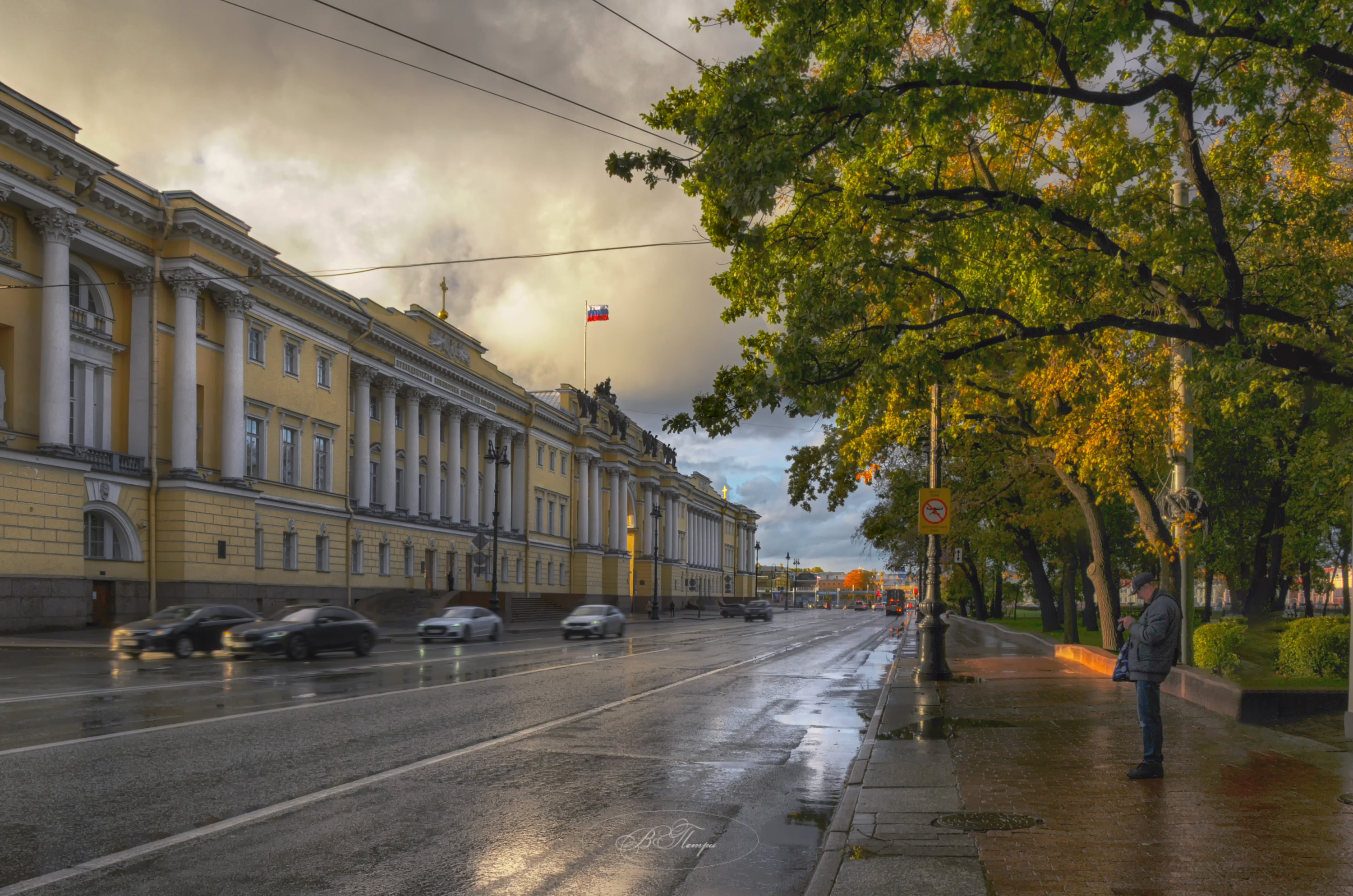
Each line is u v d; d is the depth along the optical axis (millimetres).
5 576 33781
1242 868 6000
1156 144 13898
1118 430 17672
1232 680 15188
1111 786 8758
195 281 41750
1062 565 43812
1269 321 14594
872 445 24609
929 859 6359
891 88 11609
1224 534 26812
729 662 27688
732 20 13352
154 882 6184
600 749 11773
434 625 38750
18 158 34812
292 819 7898
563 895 6066
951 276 15266
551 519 88250
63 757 10336
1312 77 12172
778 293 15250
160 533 41188
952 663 25703
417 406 64000
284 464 50062
